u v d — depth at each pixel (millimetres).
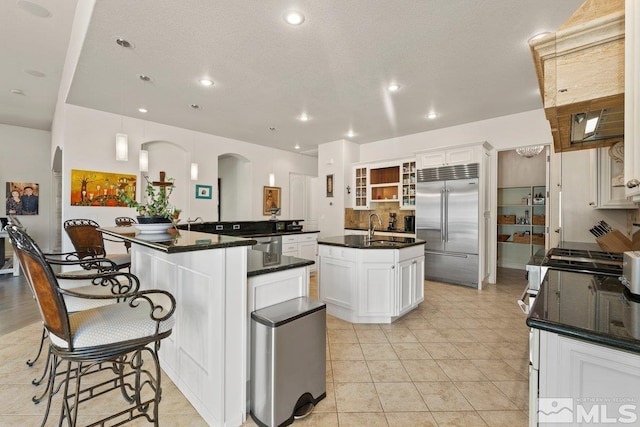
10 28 3049
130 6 2184
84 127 4379
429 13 2256
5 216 6523
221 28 2443
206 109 4430
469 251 4609
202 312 1763
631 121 941
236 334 1679
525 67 3098
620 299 1180
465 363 2379
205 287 1732
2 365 2303
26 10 2787
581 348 889
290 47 2727
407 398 1937
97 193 4508
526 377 2180
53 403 1858
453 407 1849
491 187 4898
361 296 3162
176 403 1880
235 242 1610
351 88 3635
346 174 6453
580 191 3346
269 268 1877
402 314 3287
